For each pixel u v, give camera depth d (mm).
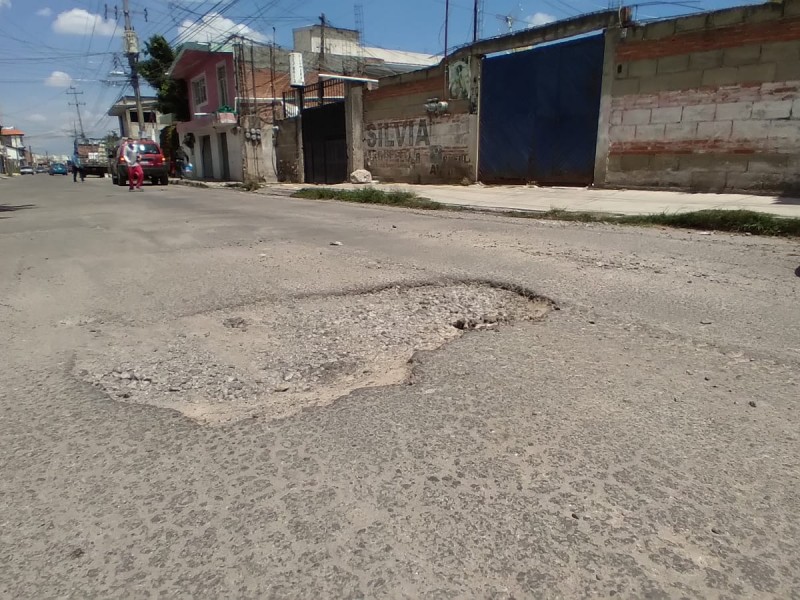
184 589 1445
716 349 3020
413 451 2053
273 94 25000
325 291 4371
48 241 7449
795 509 1715
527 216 9211
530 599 1392
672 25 10273
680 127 10469
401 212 10469
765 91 9297
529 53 13219
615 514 1700
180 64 29156
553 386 2576
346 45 34094
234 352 3100
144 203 13578
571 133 12688
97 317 3832
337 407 2408
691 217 7395
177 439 2182
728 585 1430
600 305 3865
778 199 8914
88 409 2449
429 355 2982
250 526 1676
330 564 1518
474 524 1664
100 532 1671
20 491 1878
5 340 3387
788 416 2281
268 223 8930
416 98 16703
